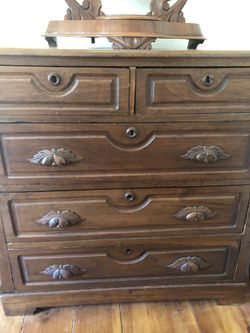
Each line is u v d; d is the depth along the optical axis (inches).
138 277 38.9
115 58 27.2
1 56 26.6
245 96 30.0
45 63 27.2
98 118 29.7
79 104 29.0
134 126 30.3
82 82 28.1
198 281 39.8
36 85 28.0
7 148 30.2
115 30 32.9
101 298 39.2
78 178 32.2
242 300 41.6
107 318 39.6
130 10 43.1
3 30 42.6
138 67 27.8
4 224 33.8
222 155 32.3
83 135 30.4
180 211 35.0
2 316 39.6
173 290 39.7
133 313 40.5
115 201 33.9
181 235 36.4
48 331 37.7
